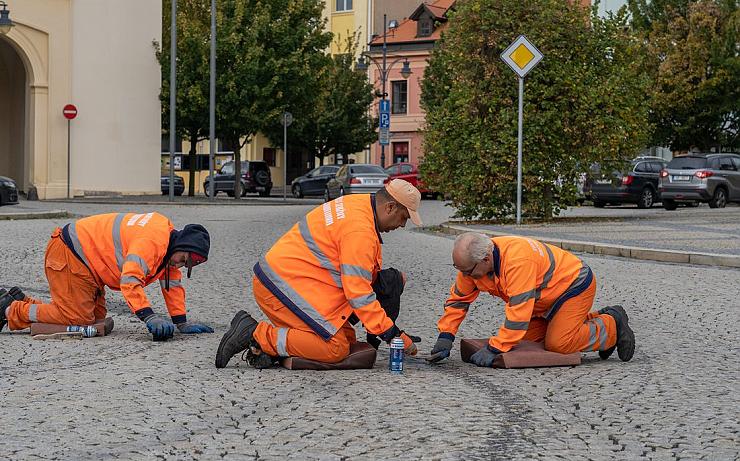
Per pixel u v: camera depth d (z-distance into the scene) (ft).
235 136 137.08
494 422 18.39
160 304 35.40
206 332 29.19
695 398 20.62
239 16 132.36
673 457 16.12
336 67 184.65
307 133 184.14
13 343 27.14
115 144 127.75
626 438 17.29
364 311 22.91
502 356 23.85
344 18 217.15
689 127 151.12
